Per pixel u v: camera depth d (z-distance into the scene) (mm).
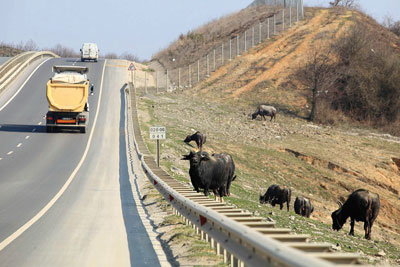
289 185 62312
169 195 24547
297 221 34688
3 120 76938
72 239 18938
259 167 66125
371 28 139875
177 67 147000
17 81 110562
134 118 76312
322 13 153250
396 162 74250
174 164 54625
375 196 36125
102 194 33125
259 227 13992
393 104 102562
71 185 36906
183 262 15195
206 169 28109
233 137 78812
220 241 13227
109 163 50125
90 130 71750
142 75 139250
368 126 99562
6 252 16578
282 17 154875
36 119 78812
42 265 14836
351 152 75688
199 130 81250
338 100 106312
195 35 171625
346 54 114438
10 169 44000
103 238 19219
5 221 22781
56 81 64562
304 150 73875
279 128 88188
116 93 106375
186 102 105875
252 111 100250
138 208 27641
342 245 27297
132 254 16500
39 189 34375
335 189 62562
